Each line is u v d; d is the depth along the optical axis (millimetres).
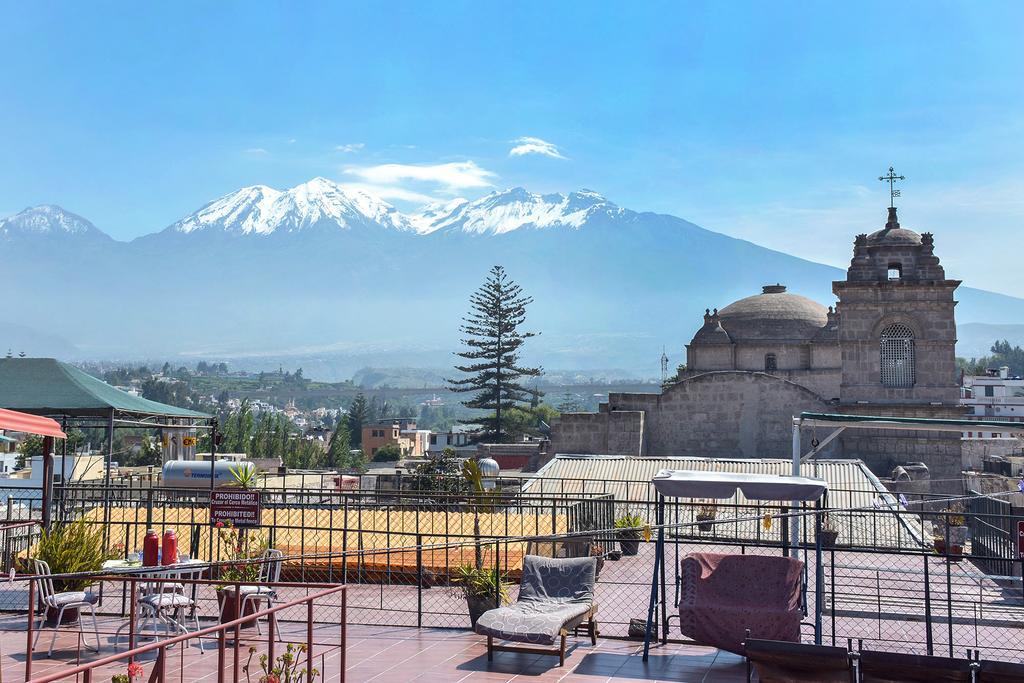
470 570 17969
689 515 33344
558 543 24609
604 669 14922
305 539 26297
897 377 53406
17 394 30953
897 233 54406
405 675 14430
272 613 12195
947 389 52688
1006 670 10500
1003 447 79625
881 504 32938
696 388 55812
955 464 51594
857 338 53656
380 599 20297
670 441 56000
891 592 22844
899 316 53312
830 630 19297
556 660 15445
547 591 16672
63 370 32375
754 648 11531
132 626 13750
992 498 31359
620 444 55656
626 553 28781
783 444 54250
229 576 17391
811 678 11328
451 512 32406
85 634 16766
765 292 73625
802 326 68750
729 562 15867
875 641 18281
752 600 15391
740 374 55188
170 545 17609
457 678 14320
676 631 17828
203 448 126250
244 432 144500
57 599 15805
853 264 54562
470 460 40750
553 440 57000
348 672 14594
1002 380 162625
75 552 18703
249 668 14570
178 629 16594
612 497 31547
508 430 119375
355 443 188625
